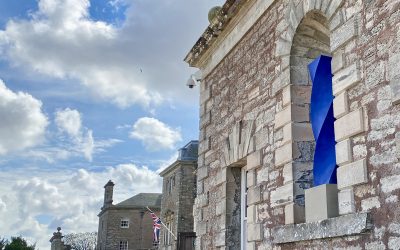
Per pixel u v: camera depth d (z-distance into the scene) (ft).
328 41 24.17
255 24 28.84
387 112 16.02
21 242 153.58
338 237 17.66
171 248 114.73
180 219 113.29
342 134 18.08
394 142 15.53
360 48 17.89
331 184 18.78
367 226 15.99
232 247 29.81
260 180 25.67
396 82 15.64
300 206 21.75
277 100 24.72
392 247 15.05
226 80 32.99
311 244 19.57
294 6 23.94
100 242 172.86
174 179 121.39
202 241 33.99
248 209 26.55
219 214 31.19
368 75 17.22
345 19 18.99
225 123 32.14
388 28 16.47
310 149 22.71
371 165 16.47
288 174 22.48
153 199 175.22
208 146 35.06
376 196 16.03
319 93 21.84
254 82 28.09
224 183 30.96
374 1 17.39
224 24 32.48
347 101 18.17
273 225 23.62
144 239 163.73
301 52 24.16
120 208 166.30
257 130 26.81
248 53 29.50
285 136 23.24
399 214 14.92
